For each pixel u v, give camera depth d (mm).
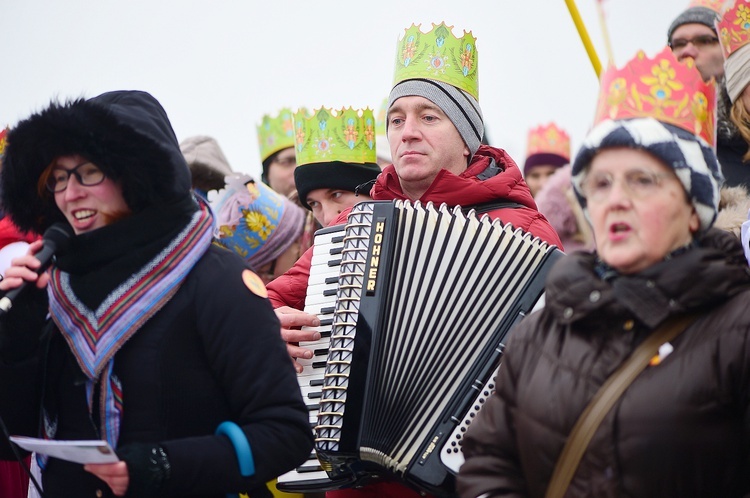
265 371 4559
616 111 4137
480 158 6336
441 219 5582
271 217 7621
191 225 4668
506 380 4293
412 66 6316
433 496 5504
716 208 4117
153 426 4496
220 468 4402
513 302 5406
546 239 5793
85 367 4504
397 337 5449
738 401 3832
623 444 3877
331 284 5684
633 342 3963
